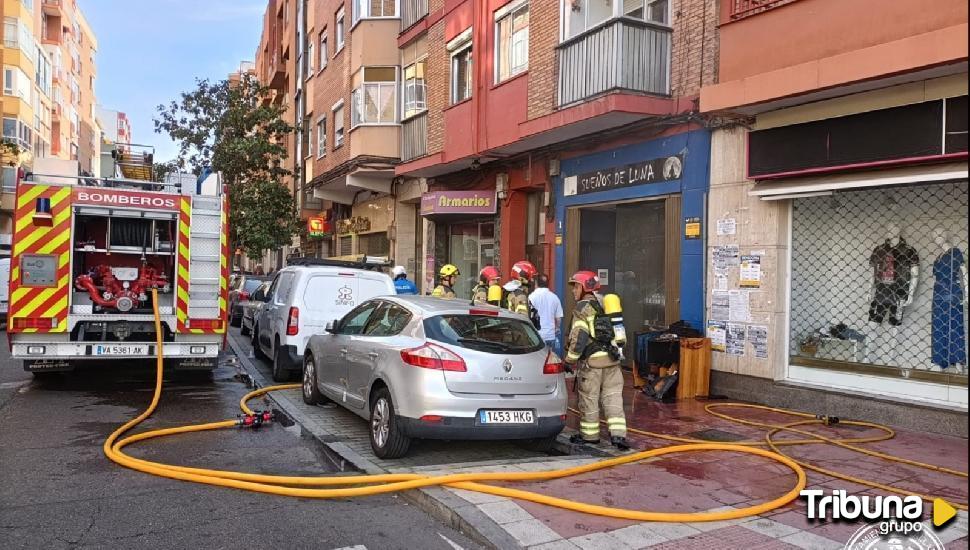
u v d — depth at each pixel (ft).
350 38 65.67
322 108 79.25
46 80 150.61
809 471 19.56
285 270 39.47
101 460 20.30
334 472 20.13
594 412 22.88
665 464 20.36
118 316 30.25
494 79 44.93
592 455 21.85
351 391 24.04
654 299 36.96
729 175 31.07
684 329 31.73
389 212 65.36
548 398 21.25
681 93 33.65
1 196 110.11
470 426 19.94
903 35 23.82
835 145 26.53
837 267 28.17
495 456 22.68
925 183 24.03
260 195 76.43
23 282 28.94
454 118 48.42
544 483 18.38
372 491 17.46
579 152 40.75
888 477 19.03
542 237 46.06
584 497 17.22
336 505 17.07
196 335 31.71
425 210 50.24
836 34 26.05
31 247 29.14
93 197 30.17
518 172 46.37
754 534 14.90
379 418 21.47
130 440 22.38
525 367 21.03
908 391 25.61
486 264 52.08
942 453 21.47
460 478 17.78
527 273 30.91
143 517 15.79
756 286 29.81
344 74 68.80
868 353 27.20
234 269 132.26
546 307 31.27
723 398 30.89
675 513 16.02
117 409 27.76
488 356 20.58
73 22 187.01
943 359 24.97
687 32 33.40
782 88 26.48
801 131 27.73
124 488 17.79
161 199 31.24
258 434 24.50
